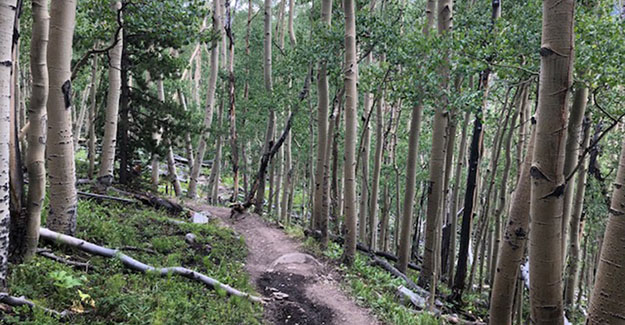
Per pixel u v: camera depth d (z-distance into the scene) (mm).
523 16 6773
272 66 18375
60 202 6477
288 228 13438
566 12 2732
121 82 14078
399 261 11711
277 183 20094
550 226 2936
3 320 3730
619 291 2357
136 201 11492
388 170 18844
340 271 9258
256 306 6707
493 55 6266
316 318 6875
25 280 4672
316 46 10695
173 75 14883
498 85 8172
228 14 16781
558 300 3010
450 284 12812
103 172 10930
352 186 9469
